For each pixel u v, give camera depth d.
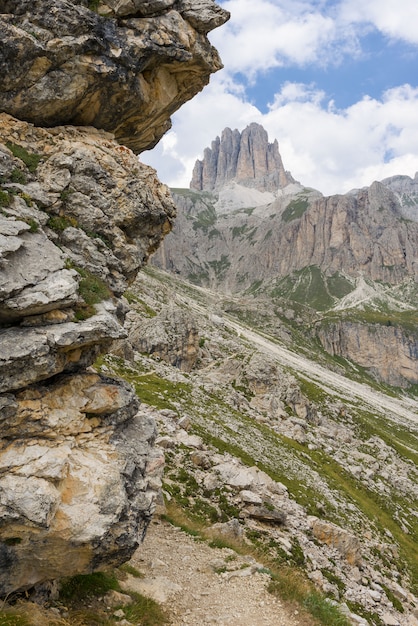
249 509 40.50
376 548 53.75
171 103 25.56
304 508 50.81
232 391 93.06
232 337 185.25
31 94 19.98
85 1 20.59
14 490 13.80
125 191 21.70
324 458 81.69
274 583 22.75
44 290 15.77
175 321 104.75
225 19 23.84
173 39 22.31
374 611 35.81
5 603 14.38
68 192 20.22
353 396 199.62
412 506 80.94
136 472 17.58
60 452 15.38
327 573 37.75
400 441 151.62
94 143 22.14
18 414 15.11
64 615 15.66
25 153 19.80
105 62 20.61
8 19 18.67
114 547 15.34
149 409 56.78
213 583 22.09
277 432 84.31
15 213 17.22
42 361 15.11
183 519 32.31
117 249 21.31
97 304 17.81
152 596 19.39
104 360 77.88
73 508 14.60
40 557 14.48
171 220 24.70
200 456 45.81
